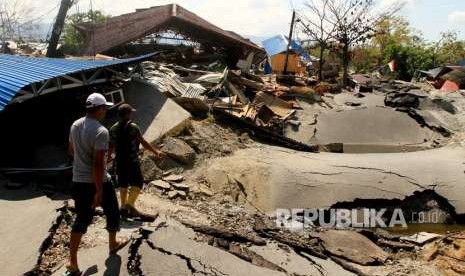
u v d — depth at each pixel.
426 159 9.77
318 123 14.00
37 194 6.57
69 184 7.08
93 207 4.29
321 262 5.82
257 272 5.01
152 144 8.81
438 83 28.97
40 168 7.52
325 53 37.88
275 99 14.48
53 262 4.84
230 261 5.15
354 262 6.04
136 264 4.78
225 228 6.54
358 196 8.17
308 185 8.38
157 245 5.20
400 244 6.73
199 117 11.18
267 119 12.89
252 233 6.55
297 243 6.32
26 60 9.65
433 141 13.59
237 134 11.01
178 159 8.70
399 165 9.10
